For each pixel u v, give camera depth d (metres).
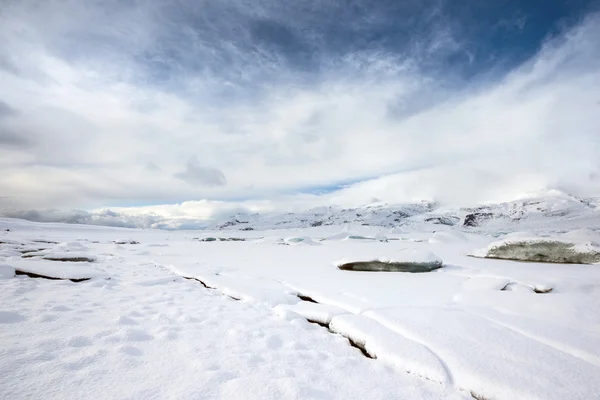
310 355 3.70
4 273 7.63
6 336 3.62
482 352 3.60
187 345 3.74
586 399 2.72
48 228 46.69
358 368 3.42
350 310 5.70
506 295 5.56
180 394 2.58
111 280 8.24
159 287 7.71
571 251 10.72
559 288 6.19
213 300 6.57
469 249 17.50
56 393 2.48
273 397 2.61
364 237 33.78
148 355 3.38
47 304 5.29
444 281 7.74
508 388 2.90
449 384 3.12
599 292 5.91
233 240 38.38
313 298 6.85
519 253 11.85
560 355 3.48
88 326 4.19
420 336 4.09
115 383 2.71
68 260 10.92
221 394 2.63
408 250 10.59
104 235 43.31
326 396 2.74
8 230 36.91
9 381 2.59
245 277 8.95
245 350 3.72
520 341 3.85
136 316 4.90
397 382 3.14
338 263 11.07
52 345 3.38
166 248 22.12
